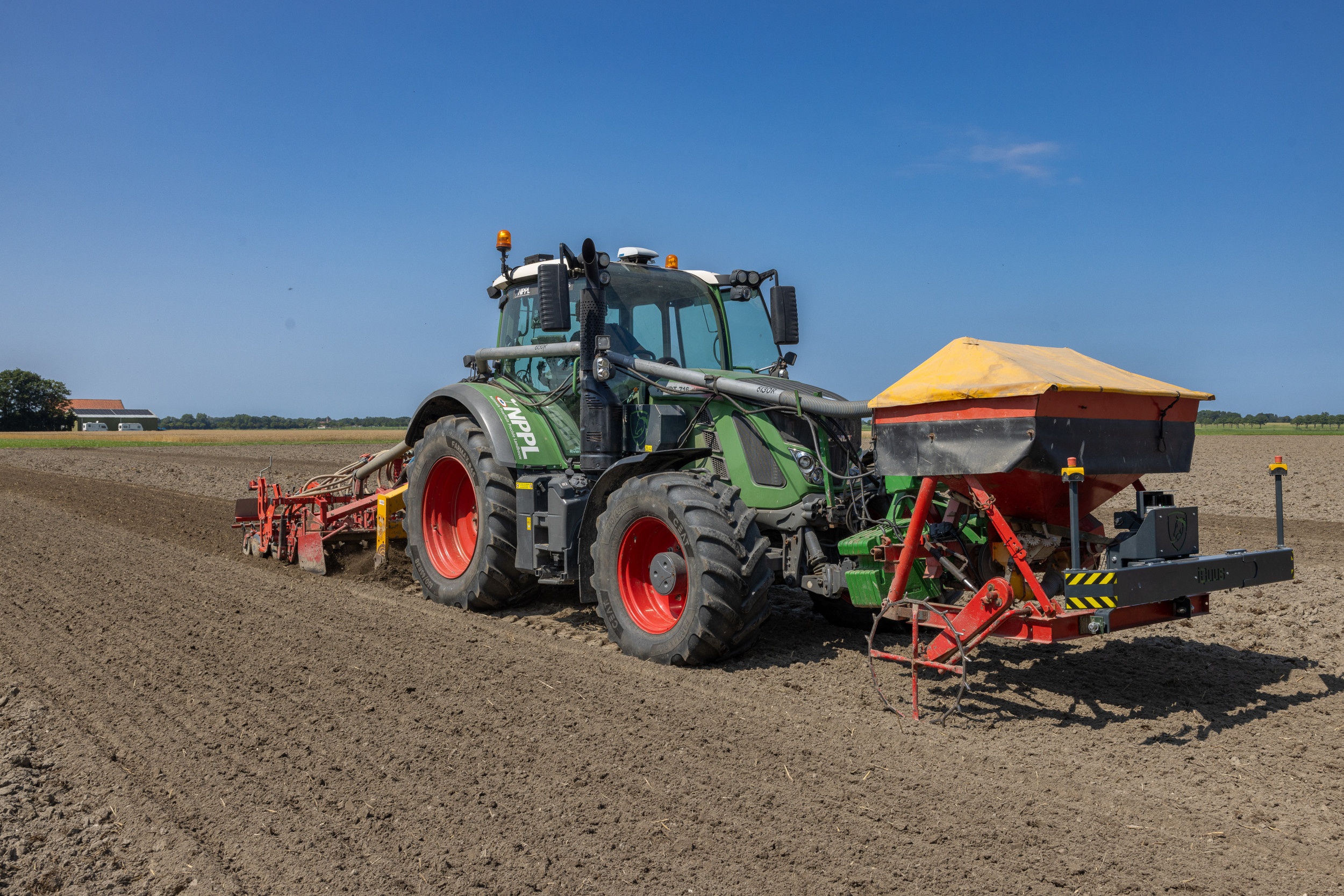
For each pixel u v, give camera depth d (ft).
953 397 13.79
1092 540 15.55
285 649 18.66
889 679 16.78
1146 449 14.58
